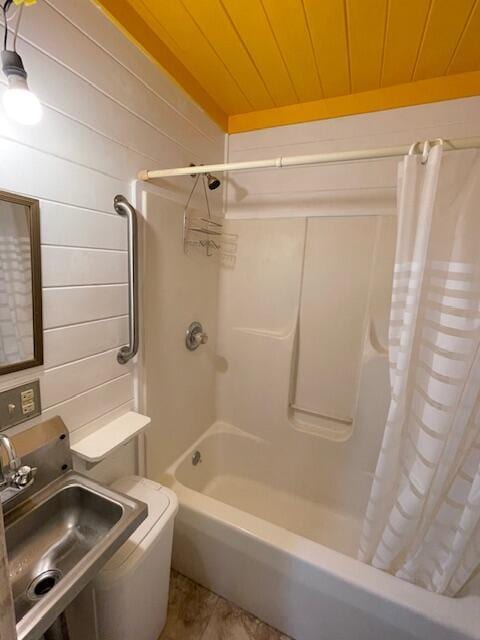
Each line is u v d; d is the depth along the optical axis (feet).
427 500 3.16
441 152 2.79
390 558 3.40
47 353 2.96
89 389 3.48
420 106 4.64
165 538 3.44
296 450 5.99
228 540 3.95
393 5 3.15
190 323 5.33
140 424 3.82
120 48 3.41
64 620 3.01
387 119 4.84
